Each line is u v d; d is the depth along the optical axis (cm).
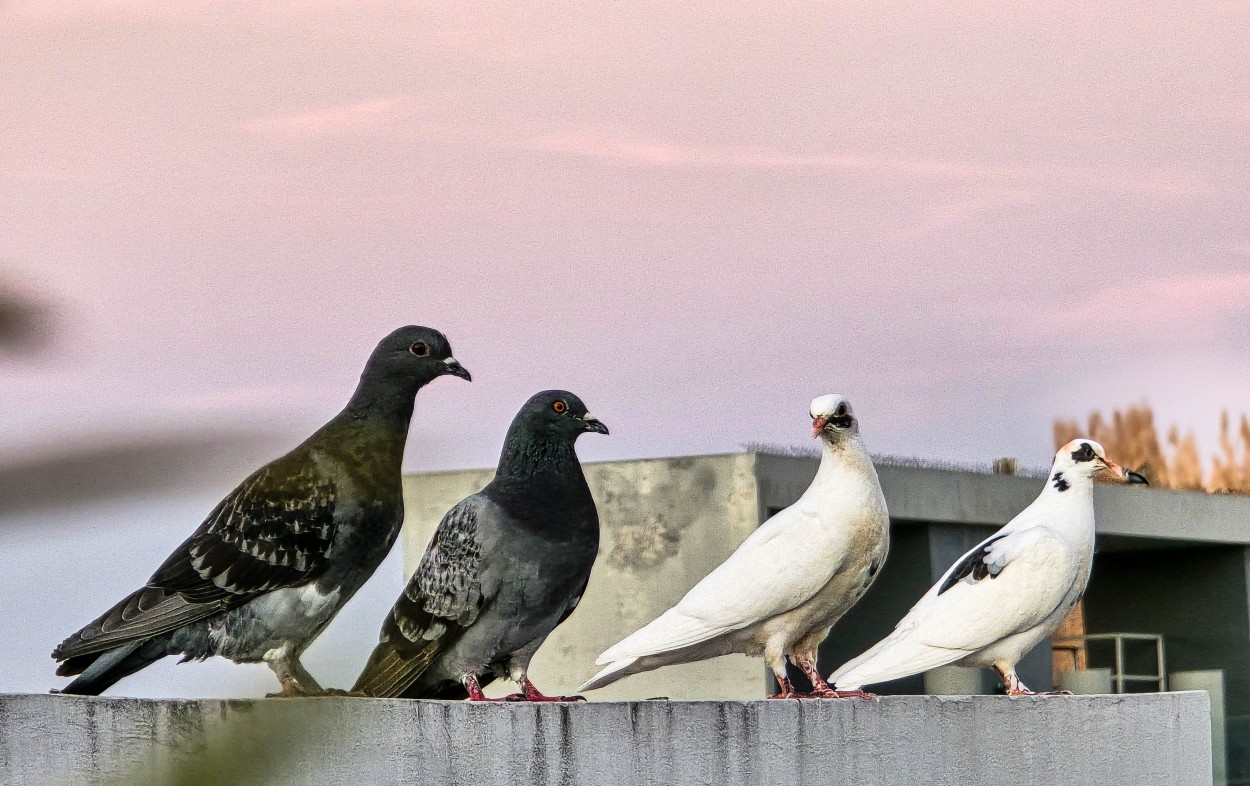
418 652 816
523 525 810
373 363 782
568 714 751
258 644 744
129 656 728
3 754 631
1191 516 2170
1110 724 1138
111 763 622
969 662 1130
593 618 1748
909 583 1844
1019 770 1039
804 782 869
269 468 748
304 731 199
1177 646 2367
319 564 748
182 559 726
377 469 768
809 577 939
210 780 172
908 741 948
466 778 711
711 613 945
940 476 1817
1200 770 1261
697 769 806
